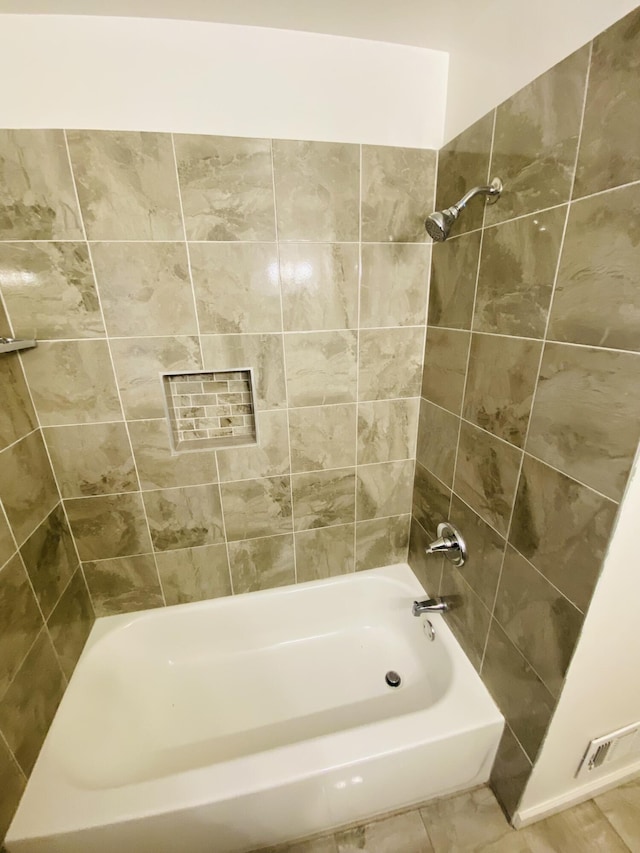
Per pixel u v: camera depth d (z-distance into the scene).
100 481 1.30
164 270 1.13
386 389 1.43
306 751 1.00
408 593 1.59
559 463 0.83
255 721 1.33
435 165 1.21
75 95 0.97
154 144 1.02
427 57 1.10
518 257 0.90
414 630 1.55
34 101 0.96
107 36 0.94
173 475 1.35
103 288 1.11
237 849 1.04
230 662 1.53
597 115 0.67
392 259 1.27
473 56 1.00
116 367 1.19
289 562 1.59
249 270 1.18
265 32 1.00
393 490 1.60
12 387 1.07
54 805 0.92
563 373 0.80
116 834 0.91
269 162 1.10
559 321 0.80
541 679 0.94
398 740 1.03
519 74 0.85
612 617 0.82
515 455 0.97
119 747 1.20
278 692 1.42
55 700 1.14
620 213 0.64
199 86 1.01
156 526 1.40
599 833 1.09
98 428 1.24
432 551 1.30
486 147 0.98
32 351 1.13
